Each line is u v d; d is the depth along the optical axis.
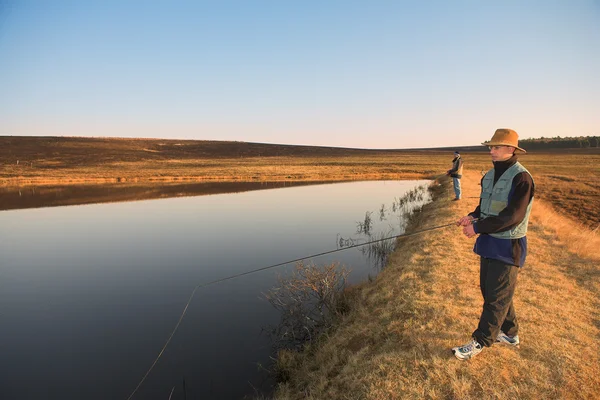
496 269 3.33
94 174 43.25
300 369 5.12
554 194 21.89
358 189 30.42
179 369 5.39
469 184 21.09
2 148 67.25
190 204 22.19
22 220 17.33
